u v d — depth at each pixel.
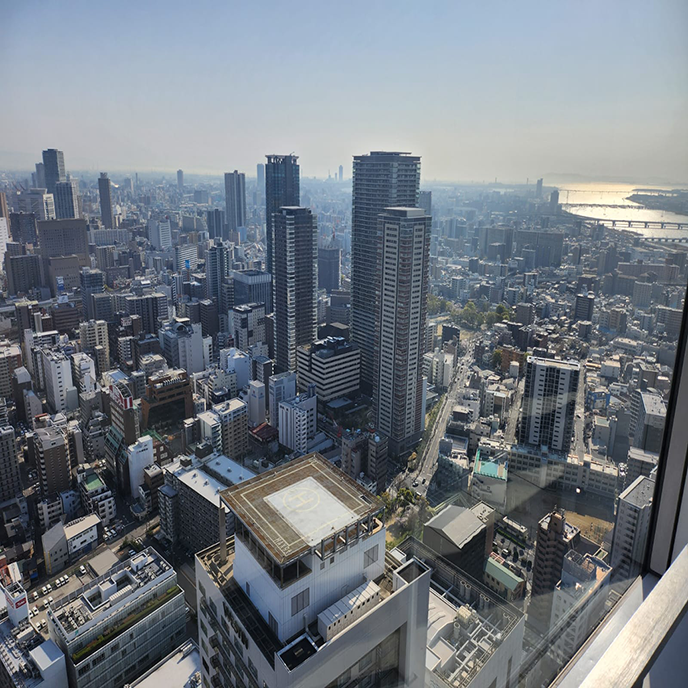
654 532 2.57
